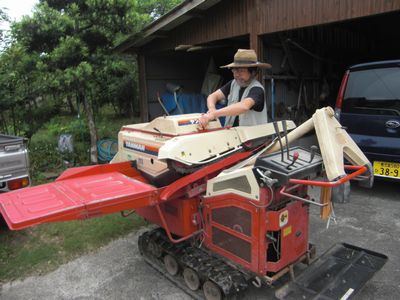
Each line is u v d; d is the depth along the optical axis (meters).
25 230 3.94
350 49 9.41
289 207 2.27
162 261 3.04
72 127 8.38
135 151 3.02
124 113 12.76
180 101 7.90
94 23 6.27
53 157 6.65
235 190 2.30
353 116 4.43
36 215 1.95
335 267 2.48
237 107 2.68
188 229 2.67
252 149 2.85
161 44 7.35
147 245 3.09
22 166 3.74
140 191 2.36
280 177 2.04
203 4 5.87
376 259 2.57
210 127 2.83
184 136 2.50
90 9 6.20
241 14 5.73
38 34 5.87
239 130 2.80
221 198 2.42
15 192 2.41
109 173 2.92
